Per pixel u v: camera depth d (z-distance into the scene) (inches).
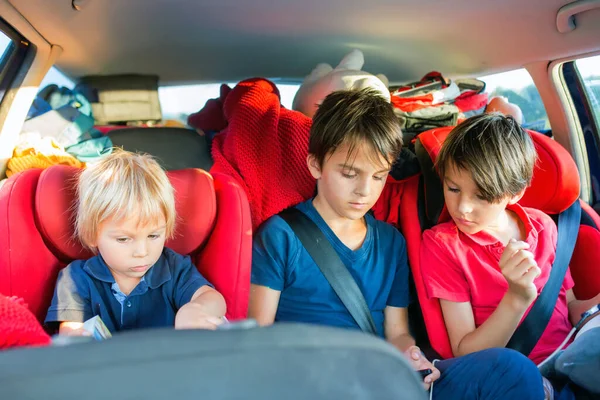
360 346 18.5
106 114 100.7
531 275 55.9
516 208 68.3
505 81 101.0
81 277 55.4
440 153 64.9
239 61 98.3
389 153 60.7
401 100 84.9
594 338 56.4
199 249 61.6
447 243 65.5
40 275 56.6
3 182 58.0
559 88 89.7
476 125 62.6
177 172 61.8
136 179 51.8
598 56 81.3
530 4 72.0
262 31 84.6
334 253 65.2
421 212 71.2
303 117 75.5
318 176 65.4
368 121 59.9
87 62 91.4
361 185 60.4
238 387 16.7
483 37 84.5
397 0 72.5
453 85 93.5
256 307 64.1
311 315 64.9
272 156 72.4
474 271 64.8
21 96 77.6
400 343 64.8
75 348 16.3
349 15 78.3
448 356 64.8
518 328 64.8
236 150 73.3
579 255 75.3
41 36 77.3
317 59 98.4
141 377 15.8
